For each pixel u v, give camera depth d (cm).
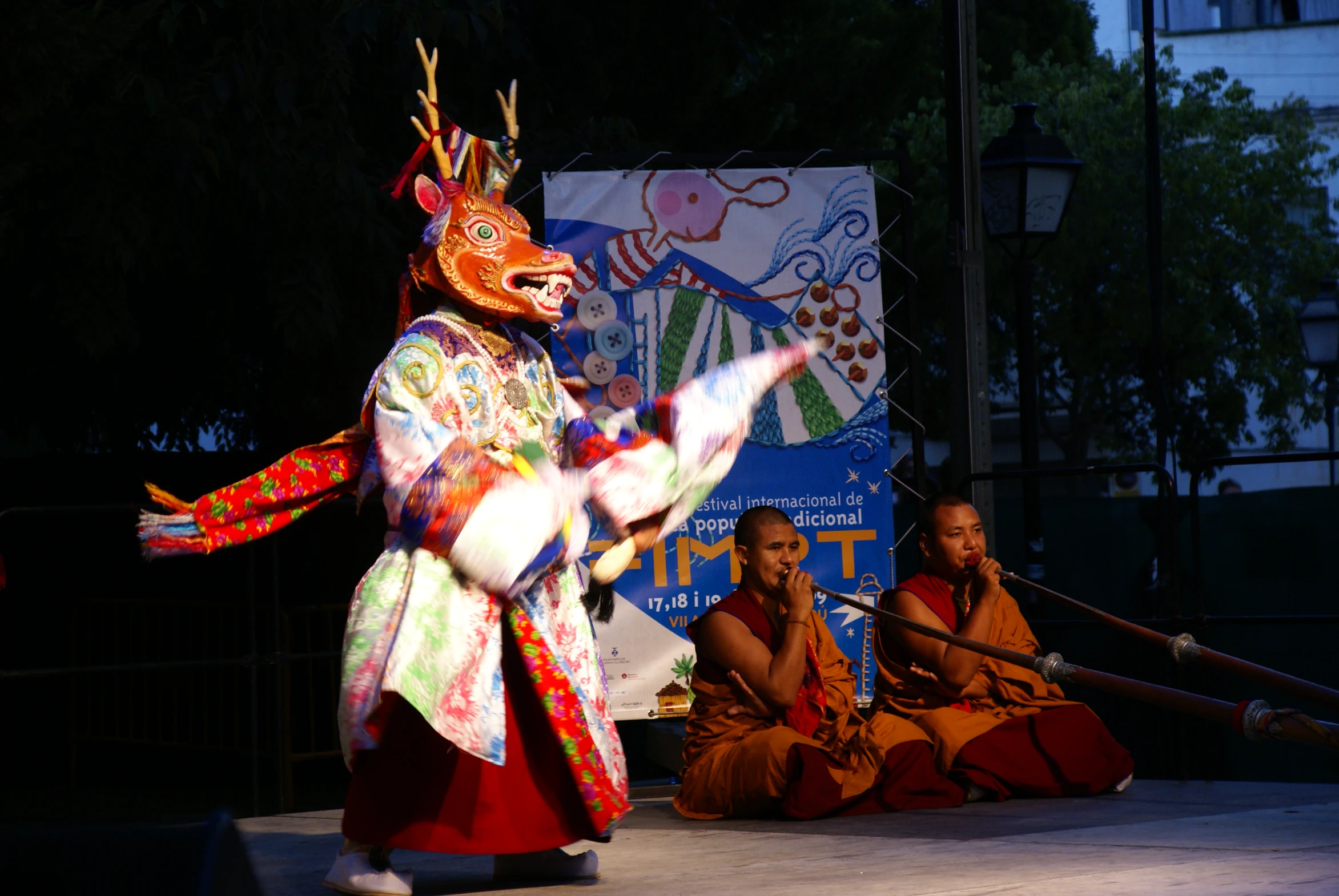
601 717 397
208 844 146
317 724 904
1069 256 2047
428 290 415
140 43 711
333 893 387
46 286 727
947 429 1816
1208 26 2878
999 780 540
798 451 632
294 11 730
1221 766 959
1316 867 349
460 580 378
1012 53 2112
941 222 1581
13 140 587
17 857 137
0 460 993
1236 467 2522
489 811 375
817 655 558
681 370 625
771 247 635
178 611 884
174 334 888
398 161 841
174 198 731
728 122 1030
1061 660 445
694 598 620
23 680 961
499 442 393
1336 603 1047
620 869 413
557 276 404
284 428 970
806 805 507
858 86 1046
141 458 982
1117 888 332
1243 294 2195
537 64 862
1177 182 2083
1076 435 2202
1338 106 2802
